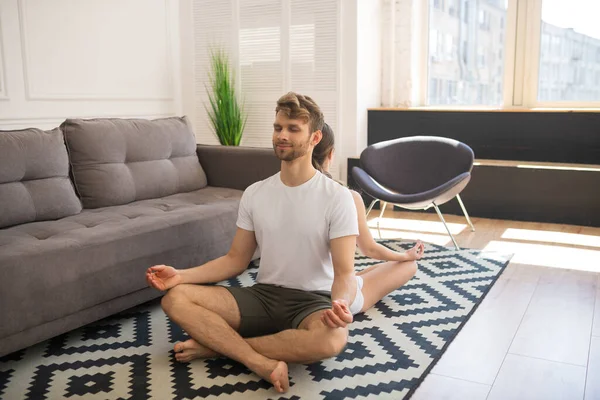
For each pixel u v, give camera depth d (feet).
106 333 8.35
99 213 9.92
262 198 7.28
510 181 15.64
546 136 16.17
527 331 8.36
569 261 11.85
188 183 12.05
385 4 18.10
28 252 7.23
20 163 9.25
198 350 7.27
